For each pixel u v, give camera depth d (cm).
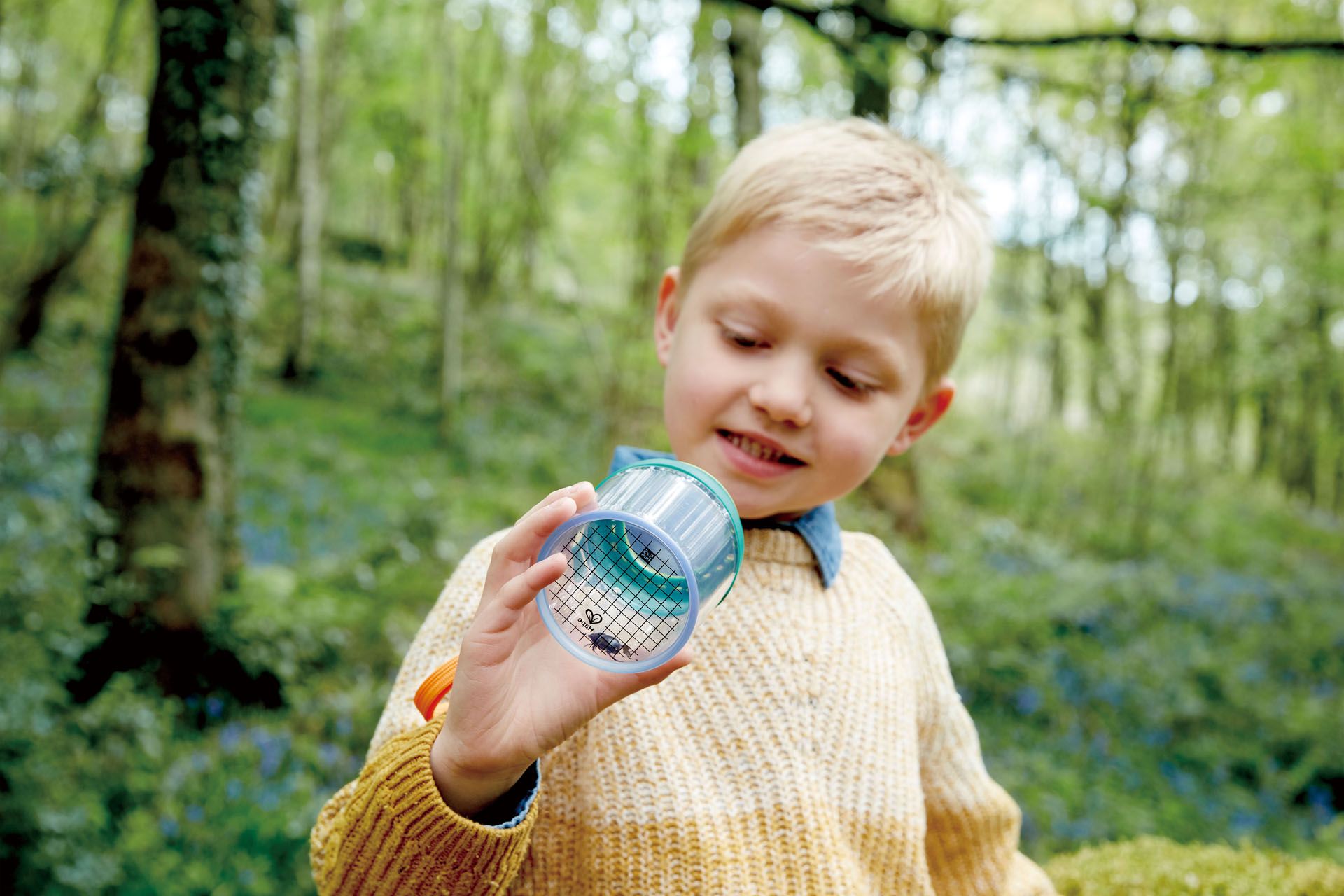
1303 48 309
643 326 1107
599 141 1348
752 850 92
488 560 103
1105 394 1883
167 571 487
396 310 2016
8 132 2083
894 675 111
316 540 819
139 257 495
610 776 93
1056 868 158
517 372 1836
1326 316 1542
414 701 87
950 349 112
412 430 1402
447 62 1480
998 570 924
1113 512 1400
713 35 746
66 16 1725
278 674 493
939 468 1608
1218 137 1241
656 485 73
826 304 96
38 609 423
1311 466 2208
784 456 99
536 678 74
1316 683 759
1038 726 593
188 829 362
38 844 325
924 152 115
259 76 507
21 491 567
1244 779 561
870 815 99
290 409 1376
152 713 422
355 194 2994
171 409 494
